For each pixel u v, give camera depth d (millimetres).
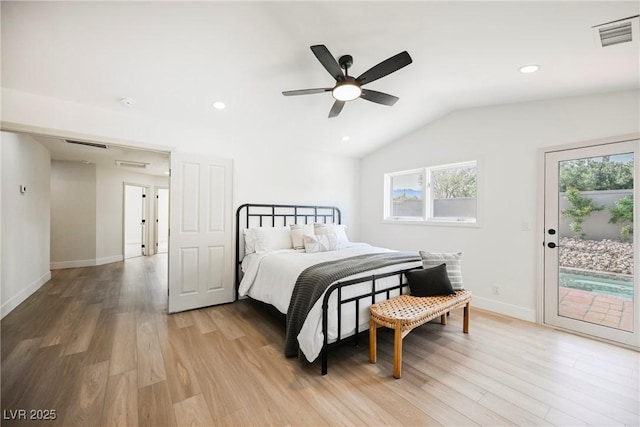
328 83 2664
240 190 3803
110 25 1786
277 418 1538
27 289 3648
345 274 2170
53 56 2027
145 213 7316
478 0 1589
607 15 1578
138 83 2459
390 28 1906
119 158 5211
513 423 1510
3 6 1582
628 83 2348
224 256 3498
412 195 4387
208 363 2090
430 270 2611
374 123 3789
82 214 5676
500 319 3033
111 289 4062
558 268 2830
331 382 1876
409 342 2473
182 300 3188
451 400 1691
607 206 2555
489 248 3332
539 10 1604
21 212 3482
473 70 2451
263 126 3578
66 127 2605
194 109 3010
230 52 2141
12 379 1845
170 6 1672
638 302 2381
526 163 3043
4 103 2348
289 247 3582
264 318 3021
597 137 2602
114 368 1993
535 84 2582
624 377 1937
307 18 1813
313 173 4617
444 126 3770
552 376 1946
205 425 1479
